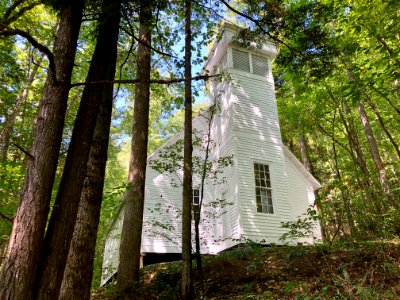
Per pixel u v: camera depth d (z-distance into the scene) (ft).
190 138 24.72
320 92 46.62
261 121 44.88
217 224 41.83
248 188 39.83
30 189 9.57
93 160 16.67
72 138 11.68
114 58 13.85
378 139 70.44
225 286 23.49
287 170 48.16
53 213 10.53
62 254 10.03
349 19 31.01
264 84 47.57
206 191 44.98
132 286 24.20
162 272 28.22
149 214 40.91
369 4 28.73
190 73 25.63
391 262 20.90
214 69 50.65
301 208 46.19
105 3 13.78
